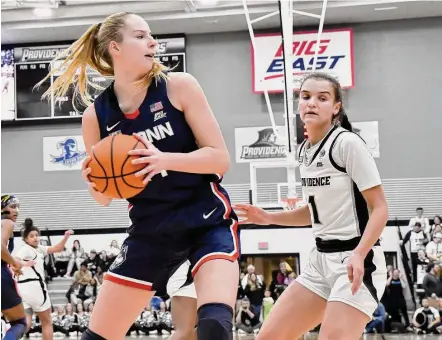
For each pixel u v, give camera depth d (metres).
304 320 2.93
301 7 13.75
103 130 2.25
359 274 2.52
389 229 14.03
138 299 2.26
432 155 14.27
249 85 14.93
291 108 9.90
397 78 14.52
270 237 13.91
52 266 14.54
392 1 13.55
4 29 14.65
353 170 2.72
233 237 2.18
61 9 14.37
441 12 14.27
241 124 14.88
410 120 14.42
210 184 2.23
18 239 15.02
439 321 11.37
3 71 15.47
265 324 2.94
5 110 15.39
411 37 14.55
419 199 14.16
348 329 2.66
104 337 2.25
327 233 2.89
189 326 3.80
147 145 2.03
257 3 13.95
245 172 14.71
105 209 15.07
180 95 2.14
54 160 15.34
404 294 13.20
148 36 2.16
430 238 13.17
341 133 2.82
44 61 15.40
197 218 2.17
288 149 10.05
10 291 5.57
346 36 14.45
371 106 14.52
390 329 11.85
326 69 14.48
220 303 1.95
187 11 14.23
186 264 3.67
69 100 15.28
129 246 2.25
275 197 14.45
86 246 14.99
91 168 2.06
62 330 12.89
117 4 14.22
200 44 15.18
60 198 15.23
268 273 13.97
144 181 2.00
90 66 2.35
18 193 15.38
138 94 2.17
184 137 2.17
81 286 13.73
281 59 14.57
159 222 2.18
